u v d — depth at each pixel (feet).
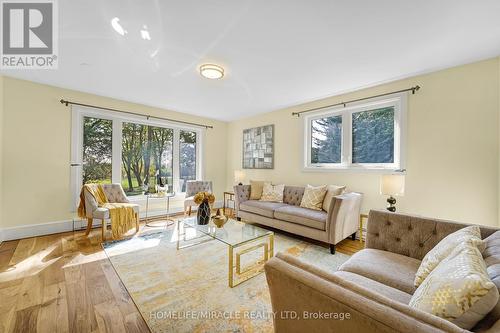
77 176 11.64
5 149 9.73
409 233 5.45
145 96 12.32
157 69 8.87
